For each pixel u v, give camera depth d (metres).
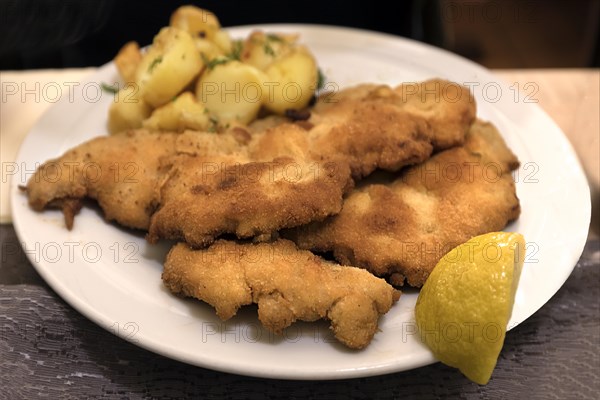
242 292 0.30
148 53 0.41
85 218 0.36
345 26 0.63
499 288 0.28
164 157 0.36
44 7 0.54
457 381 0.31
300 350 0.30
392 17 0.63
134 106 0.40
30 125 0.44
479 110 0.42
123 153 0.37
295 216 0.32
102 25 0.58
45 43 0.56
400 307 0.32
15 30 0.54
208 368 0.30
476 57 0.77
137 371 0.31
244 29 0.49
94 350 0.32
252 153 0.36
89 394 0.31
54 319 0.33
